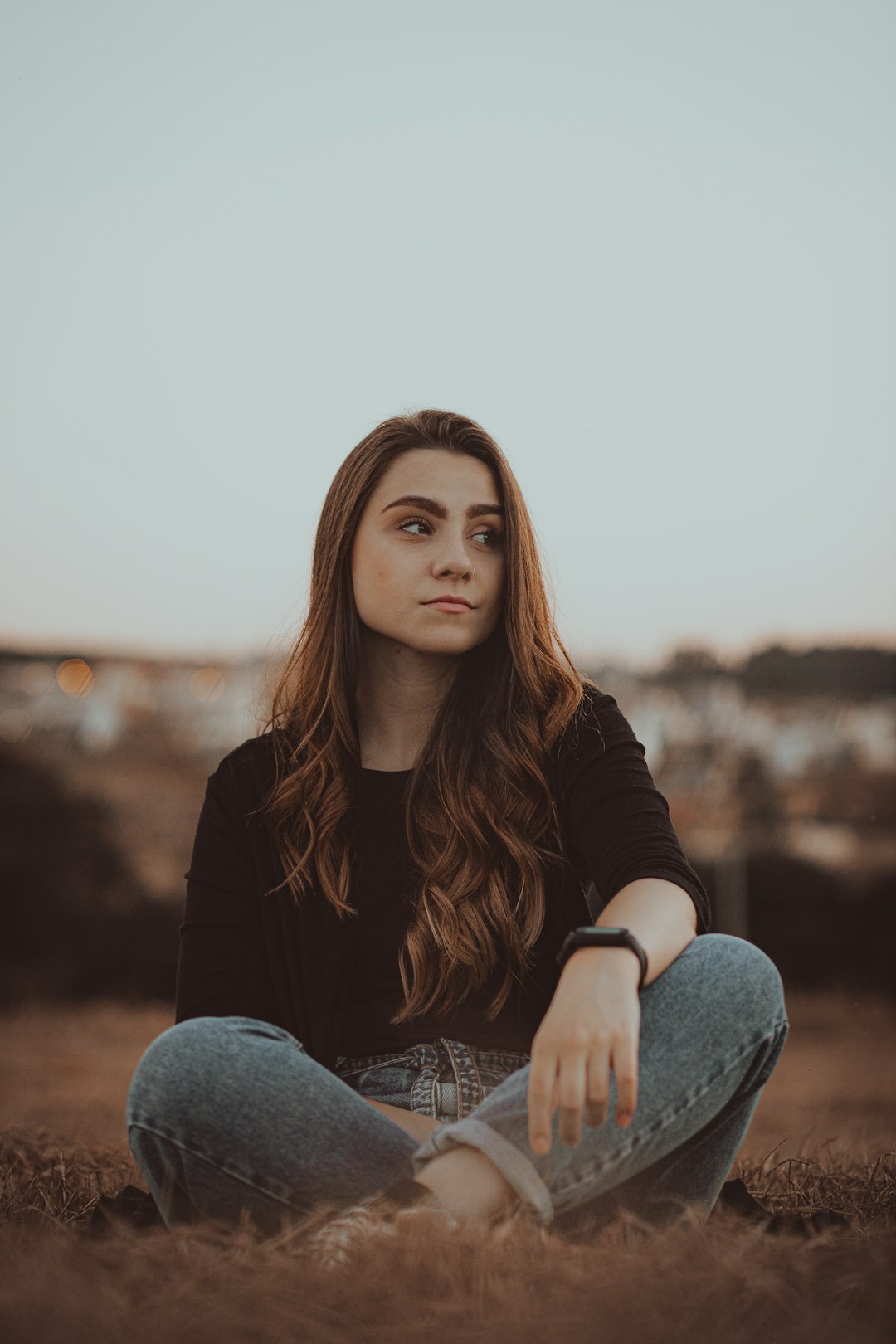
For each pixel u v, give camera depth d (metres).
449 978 1.64
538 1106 1.27
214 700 19.22
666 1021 1.39
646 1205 1.44
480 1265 1.12
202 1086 1.38
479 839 1.71
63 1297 1.07
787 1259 1.17
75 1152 2.38
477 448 1.86
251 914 1.76
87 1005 16.75
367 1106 1.43
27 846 17.88
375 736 1.88
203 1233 1.27
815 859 19.34
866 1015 16.97
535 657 1.84
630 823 1.65
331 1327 1.03
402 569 1.80
